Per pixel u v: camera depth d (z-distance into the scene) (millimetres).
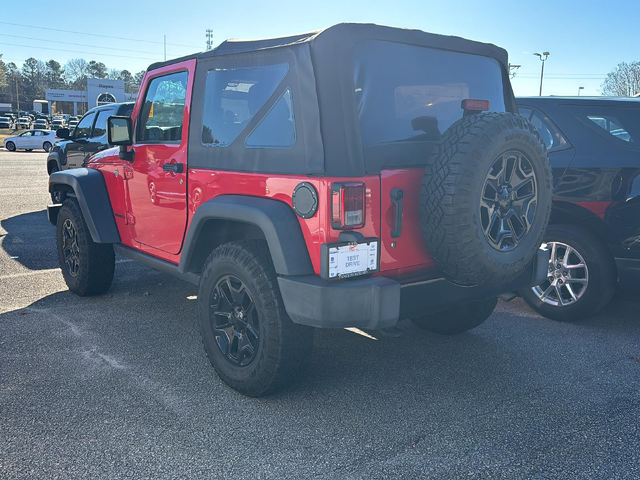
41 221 9336
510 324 4754
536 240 3213
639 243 4402
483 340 4352
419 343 4273
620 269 4520
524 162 3119
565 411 3207
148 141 4211
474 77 3617
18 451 2709
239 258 3152
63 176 5004
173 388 3418
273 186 3051
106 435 2871
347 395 3371
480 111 3287
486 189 2971
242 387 3266
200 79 3637
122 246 4750
